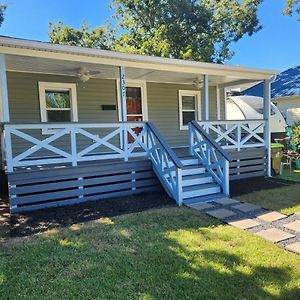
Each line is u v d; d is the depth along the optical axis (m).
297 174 8.88
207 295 2.60
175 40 17.22
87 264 3.15
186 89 10.28
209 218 4.69
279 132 13.43
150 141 6.62
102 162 6.24
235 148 7.98
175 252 3.42
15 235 4.07
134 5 18.83
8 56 5.69
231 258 3.26
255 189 6.74
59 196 5.54
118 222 4.49
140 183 6.42
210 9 18.66
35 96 7.72
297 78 17.09
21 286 2.76
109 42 22.45
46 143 5.58
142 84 9.38
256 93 17.53
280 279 2.83
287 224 4.37
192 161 7.00
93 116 8.54
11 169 5.22
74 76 8.20
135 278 2.88
